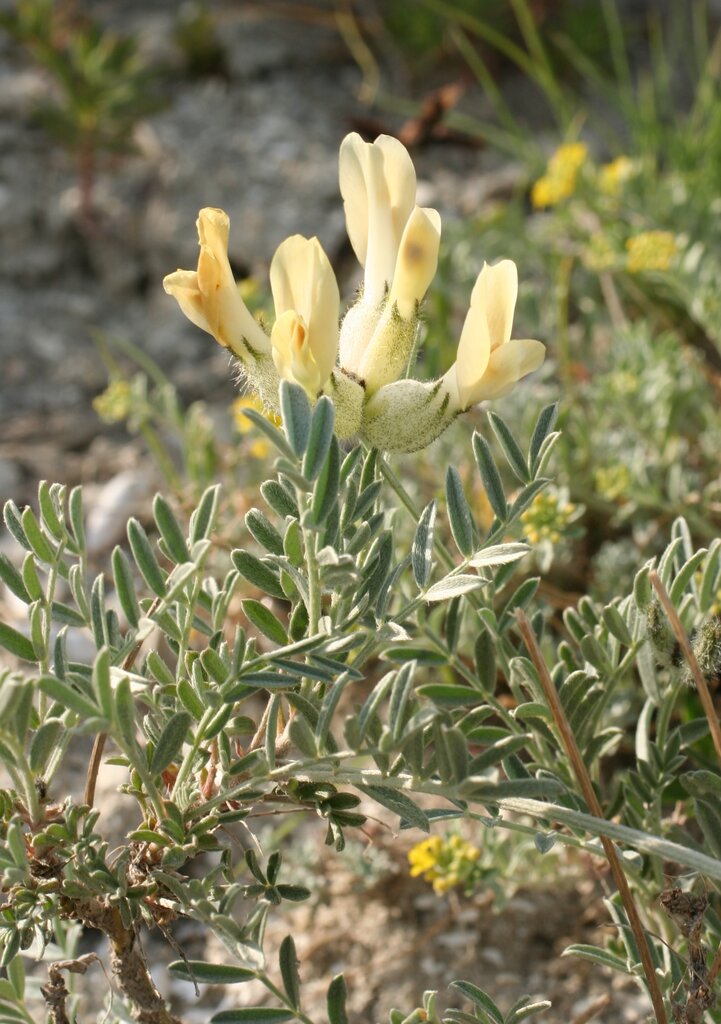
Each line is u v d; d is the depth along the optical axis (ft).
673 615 0.99
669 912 0.99
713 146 2.03
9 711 0.90
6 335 2.10
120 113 2.18
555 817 0.94
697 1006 1.00
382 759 0.94
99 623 1.00
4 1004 1.03
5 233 2.26
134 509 1.69
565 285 1.70
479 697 1.08
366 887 1.28
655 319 1.77
